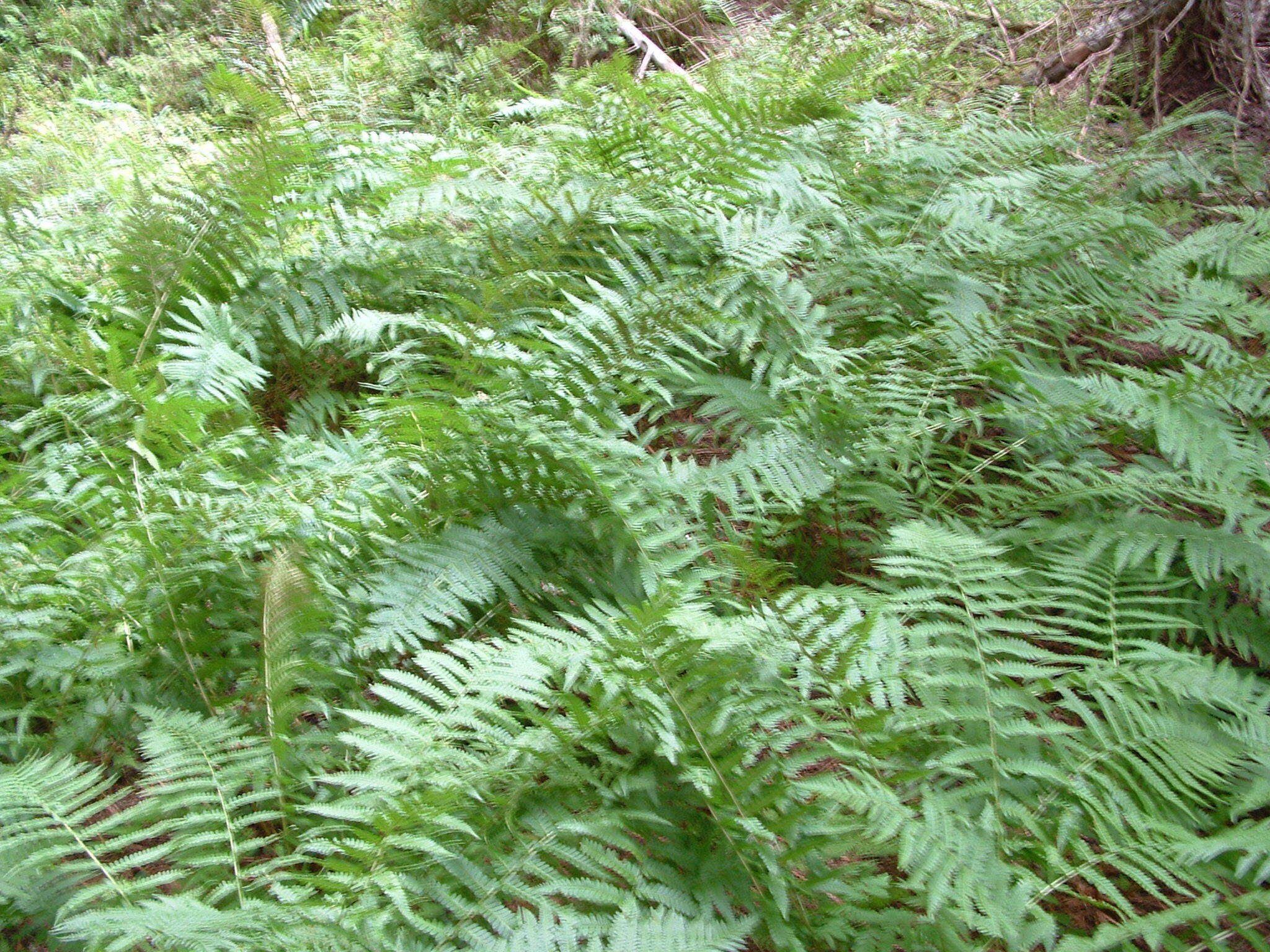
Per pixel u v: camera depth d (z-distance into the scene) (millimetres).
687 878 2158
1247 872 2369
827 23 6758
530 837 2125
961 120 6035
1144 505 3457
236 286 3875
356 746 2287
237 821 2100
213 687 2543
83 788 2129
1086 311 4125
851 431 3375
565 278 3859
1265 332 4242
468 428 2771
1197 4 6363
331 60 6750
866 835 2027
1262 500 3213
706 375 3721
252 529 2705
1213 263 4773
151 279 3789
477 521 2865
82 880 2008
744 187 4438
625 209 4223
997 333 3930
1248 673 3006
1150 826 2271
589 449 2846
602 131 5043
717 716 2219
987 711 2463
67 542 2928
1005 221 4867
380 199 4648
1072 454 3729
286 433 3879
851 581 3293
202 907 1827
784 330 3840
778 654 2508
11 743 2393
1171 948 2010
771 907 2078
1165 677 2697
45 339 3486
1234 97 6309
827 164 5008
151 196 4312
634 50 7480
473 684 2301
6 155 5664
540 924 1882
